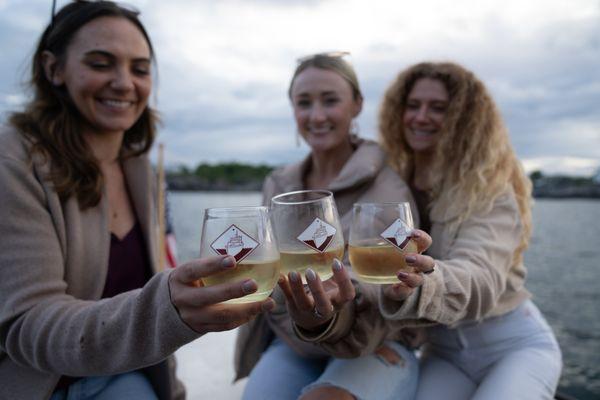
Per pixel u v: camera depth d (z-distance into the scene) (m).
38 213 1.45
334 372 1.75
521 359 1.96
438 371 2.11
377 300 1.62
